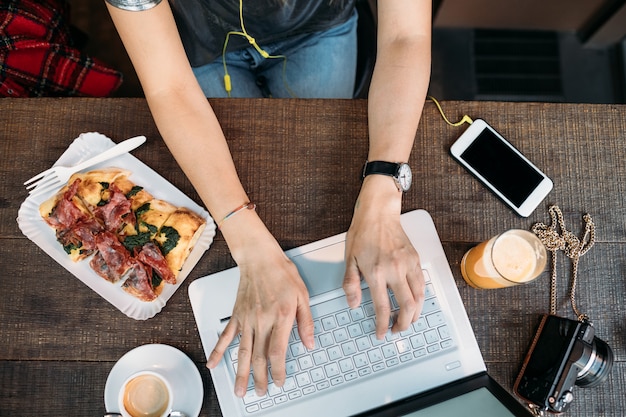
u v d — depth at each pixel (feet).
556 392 2.47
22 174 2.81
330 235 2.79
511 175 2.78
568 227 2.79
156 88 2.67
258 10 3.20
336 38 3.62
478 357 2.64
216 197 2.62
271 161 2.84
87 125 2.85
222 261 2.74
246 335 2.54
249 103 2.88
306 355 2.64
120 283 2.65
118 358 2.66
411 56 2.79
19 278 2.71
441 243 2.77
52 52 3.50
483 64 4.99
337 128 2.87
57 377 2.64
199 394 2.58
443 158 2.84
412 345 2.65
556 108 2.88
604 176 2.83
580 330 2.46
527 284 2.73
